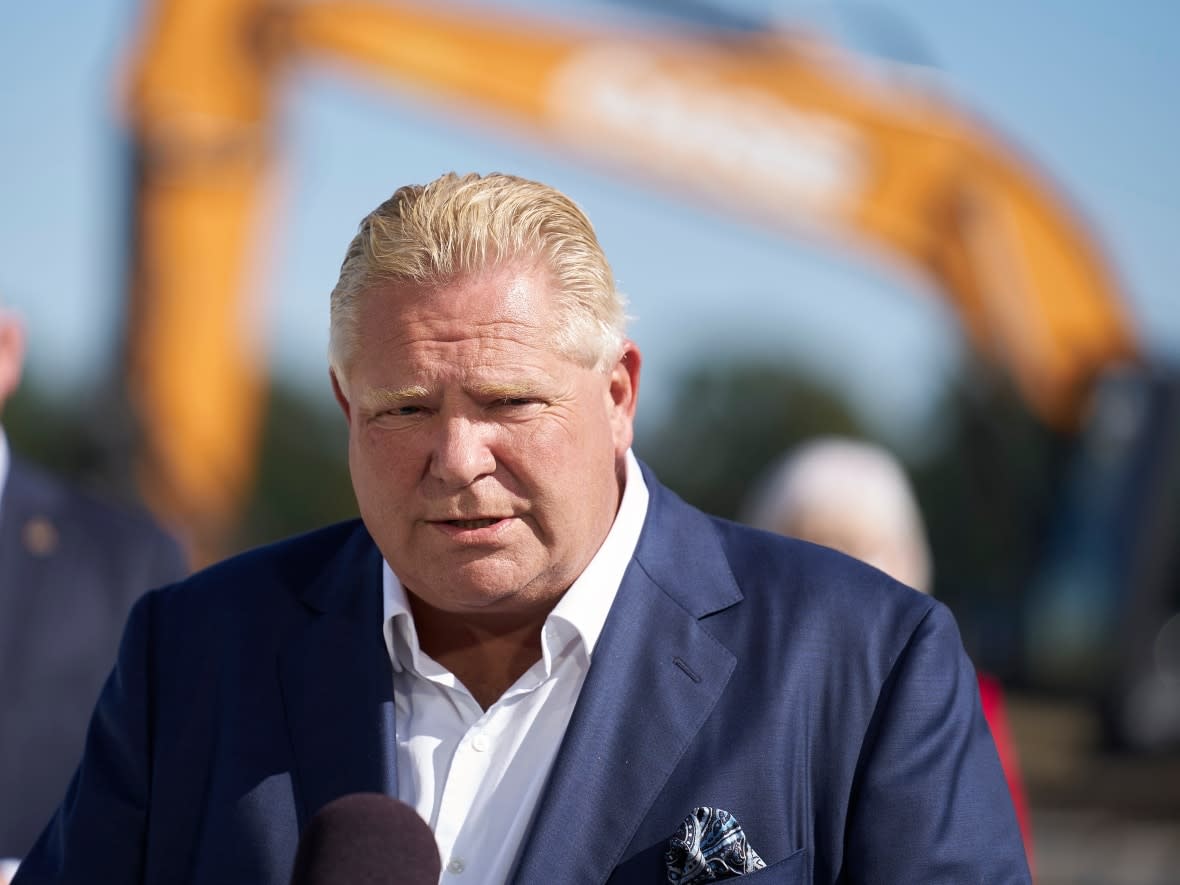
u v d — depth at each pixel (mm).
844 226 12164
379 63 11703
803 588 2256
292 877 1779
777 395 31531
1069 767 12977
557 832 2061
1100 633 13273
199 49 11305
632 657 2186
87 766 2354
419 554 2062
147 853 2270
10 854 3869
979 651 14430
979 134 12180
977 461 13656
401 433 2029
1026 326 12242
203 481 11695
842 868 2100
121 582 4191
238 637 2338
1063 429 12578
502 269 2010
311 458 26219
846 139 12148
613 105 11898
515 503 2023
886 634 2201
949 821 2059
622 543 2260
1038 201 12266
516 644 2246
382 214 2076
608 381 2133
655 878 2051
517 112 12016
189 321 11469
